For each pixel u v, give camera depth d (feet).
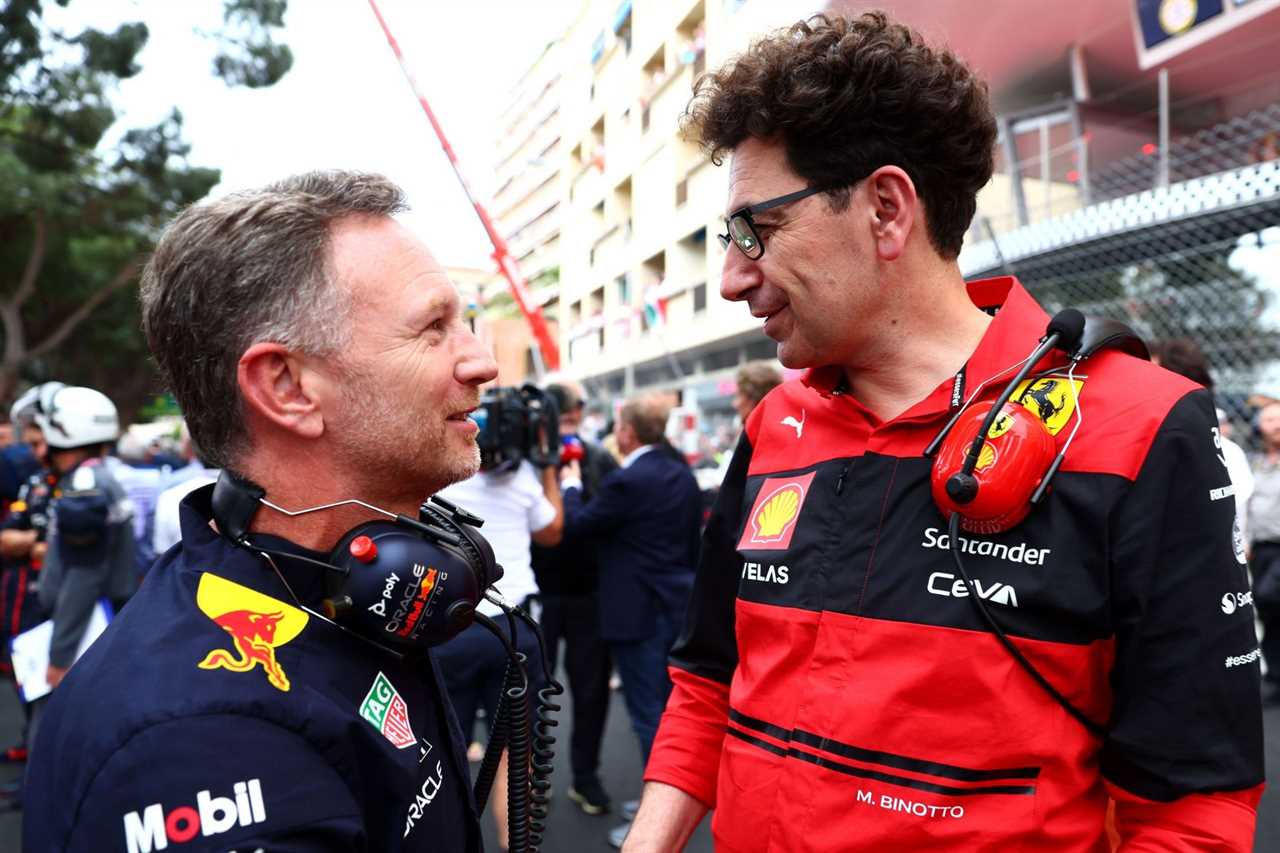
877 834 3.00
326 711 2.20
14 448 16.30
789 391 3.98
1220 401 17.24
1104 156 30.42
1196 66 25.75
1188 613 2.81
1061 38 26.40
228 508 2.48
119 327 62.95
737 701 3.58
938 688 2.99
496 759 3.30
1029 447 2.89
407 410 2.51
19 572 12.14
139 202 52.26
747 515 3.83
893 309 3.33
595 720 10.93
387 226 2.58
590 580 11.03
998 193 30.12
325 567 2.46
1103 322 3.18
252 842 1.96
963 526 3.08
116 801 1.95
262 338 2.39
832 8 3.51
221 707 2.07
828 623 3.28
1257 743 2.88
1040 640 2.92
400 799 2.35
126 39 45.68
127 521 10.21
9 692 17.03
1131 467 2.89
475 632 7.89
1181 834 2.79
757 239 3.29
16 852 9.71
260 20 40.75
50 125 48.73
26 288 52.85
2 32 43.37
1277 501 14.56
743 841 3.40
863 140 3.15
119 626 2.33
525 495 8.77
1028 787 2.90
